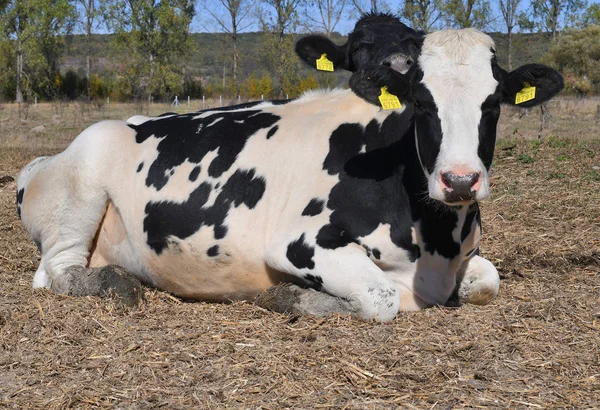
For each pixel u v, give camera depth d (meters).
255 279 5.37
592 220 8.07
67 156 5.94
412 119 4.97
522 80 4.47
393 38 8.12
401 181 4.93
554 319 4.79
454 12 37.22
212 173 5.54
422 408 3.49
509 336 4.45
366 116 5.28
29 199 6.10
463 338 4.41
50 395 3.69
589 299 5.28
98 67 96.31
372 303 4.68
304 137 5.43
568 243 7.27
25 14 59.34
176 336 4.51
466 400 3.57
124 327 4.73
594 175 9.93
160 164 5.75
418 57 4.56
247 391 3.71
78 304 5.15
